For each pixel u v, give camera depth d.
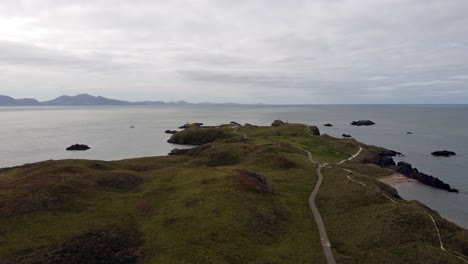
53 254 38.94
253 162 91.69
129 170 81.62
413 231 48.59
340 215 57.19
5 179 67.56
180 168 82.38
